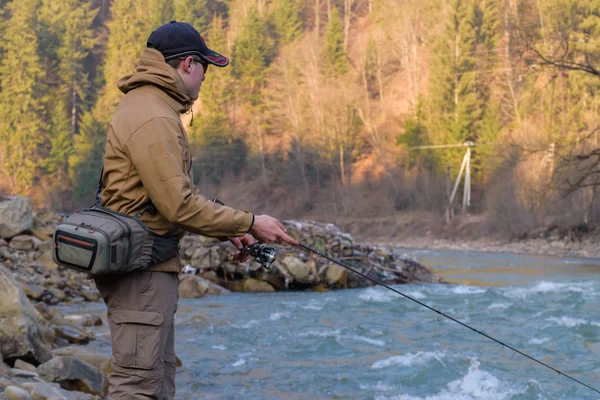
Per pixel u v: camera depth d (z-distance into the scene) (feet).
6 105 305.53
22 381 15.79
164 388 9.40
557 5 121.49
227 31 355.97
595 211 120.88
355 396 18.57
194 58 9.31
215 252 47.85
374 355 24.07
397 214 189.16
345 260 50.08
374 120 233.55
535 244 124.47
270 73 285.64
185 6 334.24
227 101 282.15
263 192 242.78
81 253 8.30
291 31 322.34
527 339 27.37
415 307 37.60
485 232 145.28
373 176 212.84
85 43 352.28
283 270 47.42
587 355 24.25
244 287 47.09
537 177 134.51
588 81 154.40
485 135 186.50
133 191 8.75
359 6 349.20
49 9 347.97
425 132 208.03
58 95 327.06
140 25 329.52
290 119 244.01
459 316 34.01
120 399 8.74
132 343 8.73
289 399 18.12
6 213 40.73
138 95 8.95
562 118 159.94
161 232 8.83
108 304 8.95
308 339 27.02
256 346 25.54
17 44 312.91
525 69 182.70
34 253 40.14
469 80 203.31
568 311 35.53
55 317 26.21
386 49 262.67
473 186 183.62
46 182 298.35
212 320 31.96
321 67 254.47
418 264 53.52
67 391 16.25
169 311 8.96
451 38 215.51
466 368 21.81
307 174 236.02
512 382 20.12
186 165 8.87
